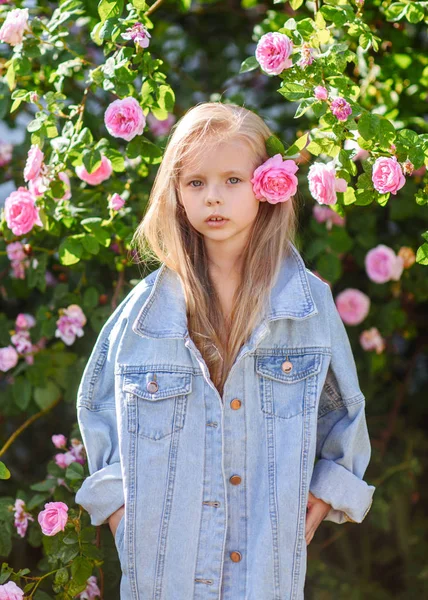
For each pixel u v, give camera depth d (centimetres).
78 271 257
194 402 179
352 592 277
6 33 216
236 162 176
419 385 312
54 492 228
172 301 184
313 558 280
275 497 175
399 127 235
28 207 218
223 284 187
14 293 281
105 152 218
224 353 183
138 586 179
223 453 176
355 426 184
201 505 177
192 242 188
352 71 262
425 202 204
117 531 184
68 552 210
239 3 318
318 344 183
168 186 185
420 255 195
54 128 215
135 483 178
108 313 247
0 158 276
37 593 214
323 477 184
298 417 178
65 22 236
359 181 195
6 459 304
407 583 288
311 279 189
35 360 252
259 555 174
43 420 305
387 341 285
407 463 279
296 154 188
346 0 211
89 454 187
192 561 176
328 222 254
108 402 190
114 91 210
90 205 242
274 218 186
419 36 277
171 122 295
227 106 184
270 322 182
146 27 212
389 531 293
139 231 204
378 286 275
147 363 182
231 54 327
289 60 193
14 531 252
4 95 249
